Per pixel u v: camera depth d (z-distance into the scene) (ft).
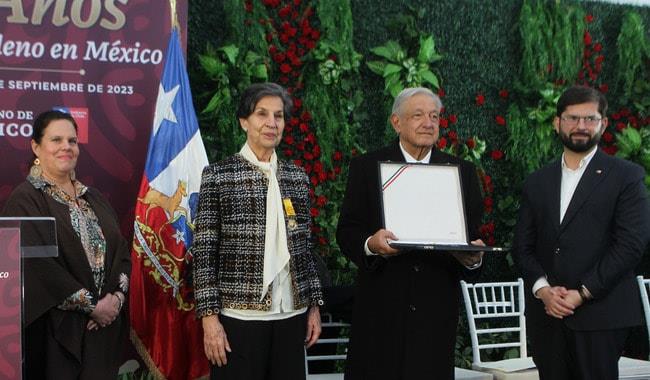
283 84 16.25
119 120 14.14
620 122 18.80
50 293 11.03
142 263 13.47
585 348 11.65
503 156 18.19
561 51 18.07
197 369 13.65
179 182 13.73
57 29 13.82
